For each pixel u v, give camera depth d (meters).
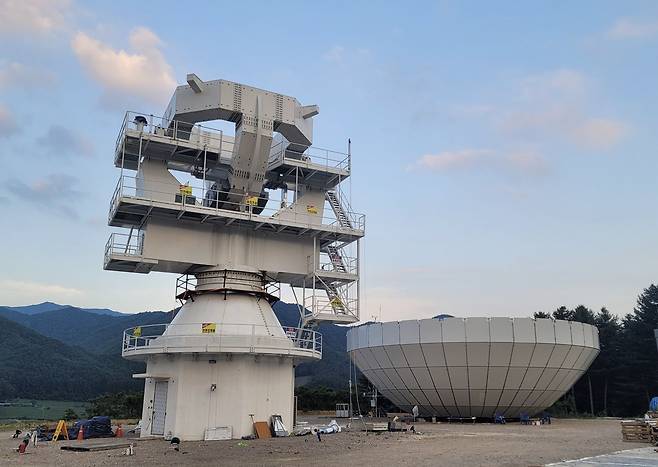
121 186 27.81
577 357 45.38
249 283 30.75
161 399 28.38
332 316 31.88
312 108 31.72
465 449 22.91
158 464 17.97
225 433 27.02
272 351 27.95
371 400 58.78
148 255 29.19
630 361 77.94
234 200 30.98
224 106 29.14
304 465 17.48
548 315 94.69
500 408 45.19
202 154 30.77
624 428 27.59
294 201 33.72
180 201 29.84
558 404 69.19
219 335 27.73
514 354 42.59
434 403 45.75
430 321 43.69
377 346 46.22
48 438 28.06
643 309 85.38
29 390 101.50
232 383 27.77
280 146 33.38
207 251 30.47
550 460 19.47
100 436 29.48
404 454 20.83
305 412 62.47
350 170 33.66
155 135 28.92
